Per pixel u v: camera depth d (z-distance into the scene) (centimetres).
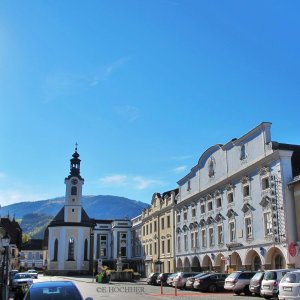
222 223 4597
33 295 1221
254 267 3975
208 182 5022
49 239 9862
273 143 3675
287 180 3541
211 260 4800
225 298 2706
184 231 5747
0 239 4725
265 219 3762
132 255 9012
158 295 3144
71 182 10331
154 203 7256
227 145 4553
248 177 4081
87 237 9931
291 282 1945
